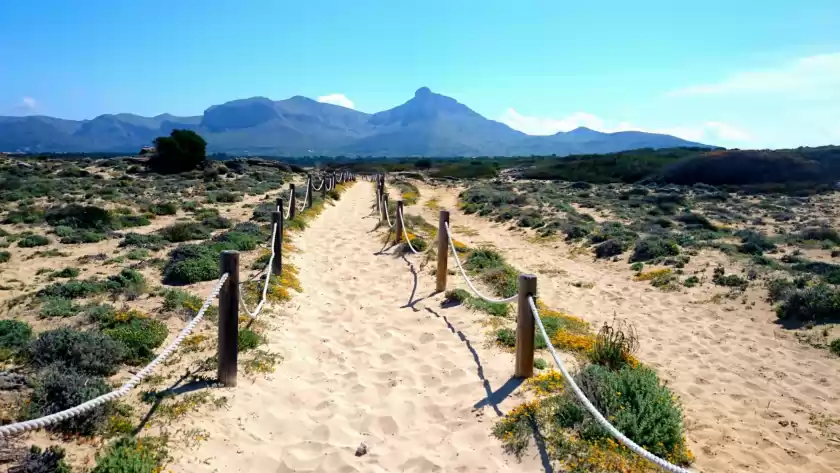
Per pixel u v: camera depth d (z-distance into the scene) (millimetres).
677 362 8742
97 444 4887
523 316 6668
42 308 8711
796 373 8336
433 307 10156
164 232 16375
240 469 5008
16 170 35094
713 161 49219
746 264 14719
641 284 13891
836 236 20500
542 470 4945
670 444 5559
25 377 5777
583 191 41156
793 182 44938
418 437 5734
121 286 10062
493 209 28953
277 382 6844
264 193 32031
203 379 6457
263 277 11094
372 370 7426
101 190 27234
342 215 25125
